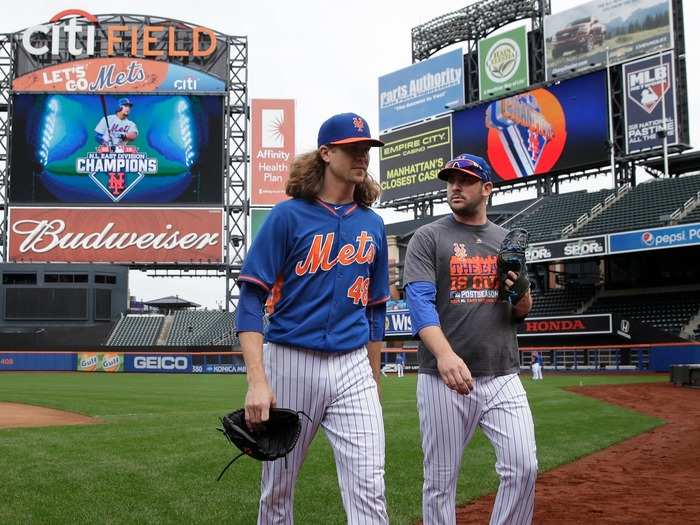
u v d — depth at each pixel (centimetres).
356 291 317
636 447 897
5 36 4350
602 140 3359
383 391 2044
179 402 1664
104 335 4109
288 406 312
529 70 3775
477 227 379
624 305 3228
